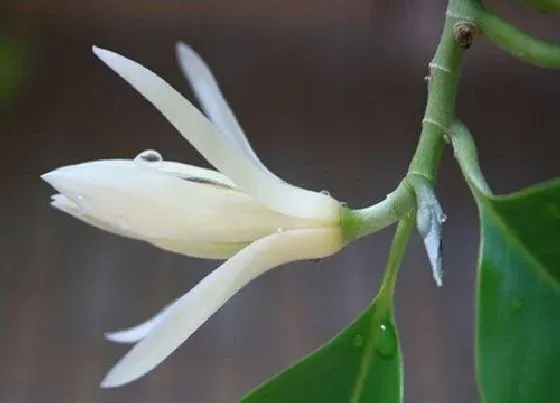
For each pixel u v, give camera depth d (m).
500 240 0.21
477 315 0.21
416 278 0.42
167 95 0.21
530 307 0.21
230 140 0.22
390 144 0.43
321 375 0.22
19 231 0.43
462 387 0.40
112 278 0.42
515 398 0.21
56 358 0.41
